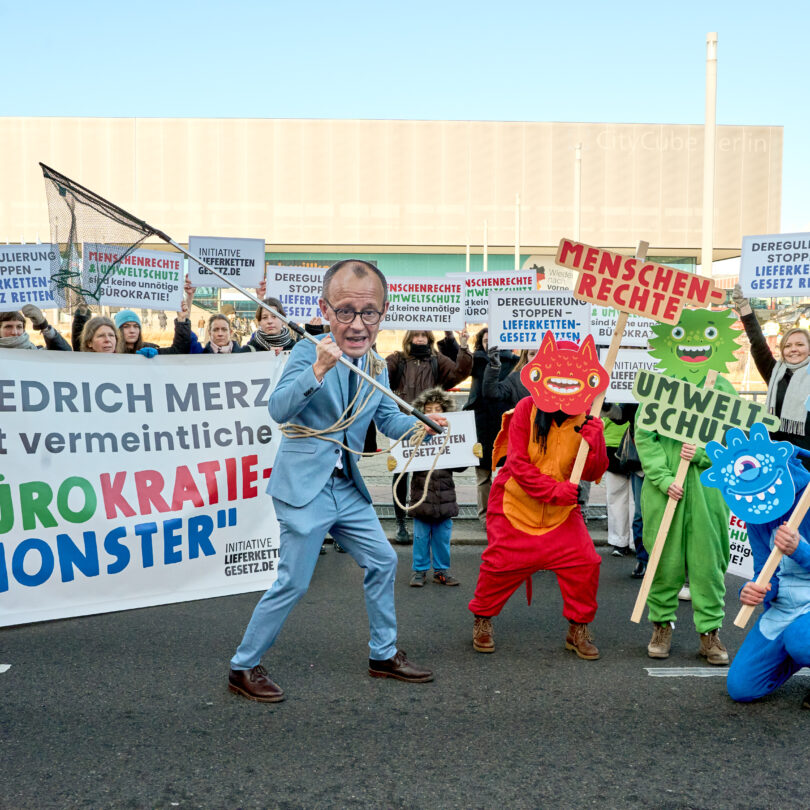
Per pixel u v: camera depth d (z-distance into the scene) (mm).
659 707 4242
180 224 44125
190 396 5570
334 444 4297
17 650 4930
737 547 6137
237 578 5648
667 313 4961
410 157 44562
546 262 46250
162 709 4133
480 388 8164
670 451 4996
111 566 5312
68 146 43406
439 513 6504
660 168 44688
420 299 8945
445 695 4371
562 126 44562
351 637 5270
